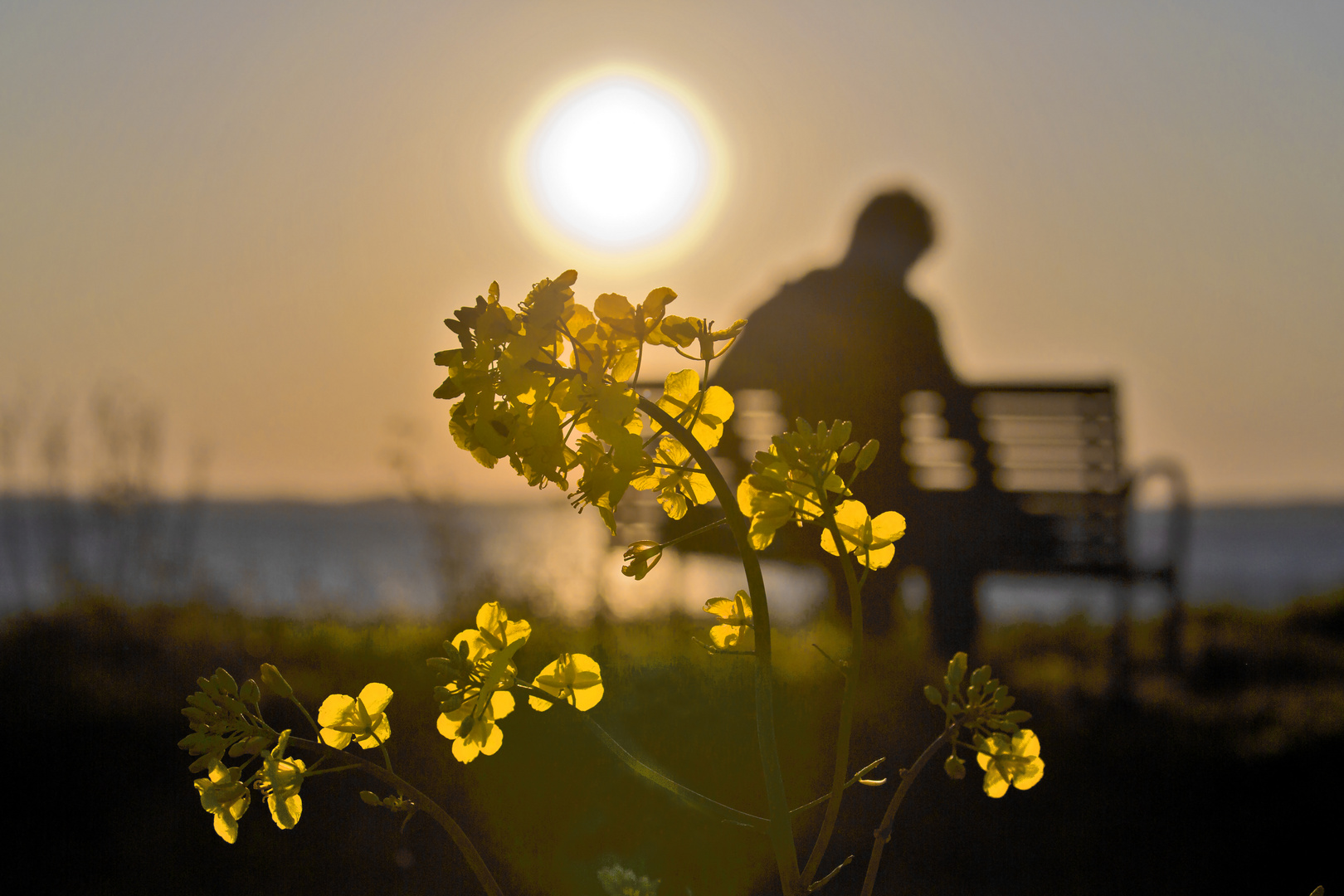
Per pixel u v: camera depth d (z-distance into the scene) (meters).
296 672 4.13
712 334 0.84
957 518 4.71
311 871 2.87
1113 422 4.81
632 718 3.06
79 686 3.94
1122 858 3.04
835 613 4.71
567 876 2.71
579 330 0.82
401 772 3.14
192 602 5.33
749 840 2.91
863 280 4.79
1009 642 6.23
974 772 3.38
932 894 2.90
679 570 5.06
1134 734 3.95
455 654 0.86
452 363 0.79
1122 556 4.85
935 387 4.74
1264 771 3.60
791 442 0.87
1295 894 2.85
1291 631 7.00
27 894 2.72
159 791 3.28
